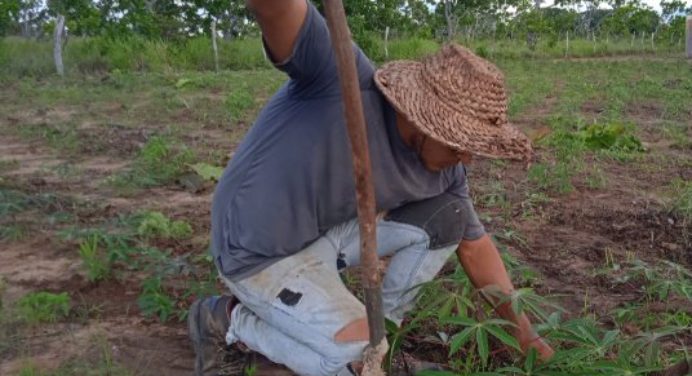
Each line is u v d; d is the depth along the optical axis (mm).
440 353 2971
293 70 2186
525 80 15547
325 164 2277
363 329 2244
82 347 3105
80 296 3617
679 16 37062
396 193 2385
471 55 2230
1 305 3480
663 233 4781
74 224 4711
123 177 5836
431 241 2545
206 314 2633
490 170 6449
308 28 2100
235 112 9586
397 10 28547
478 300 2715
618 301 3654
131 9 19531
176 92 12211
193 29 22828
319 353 2295
